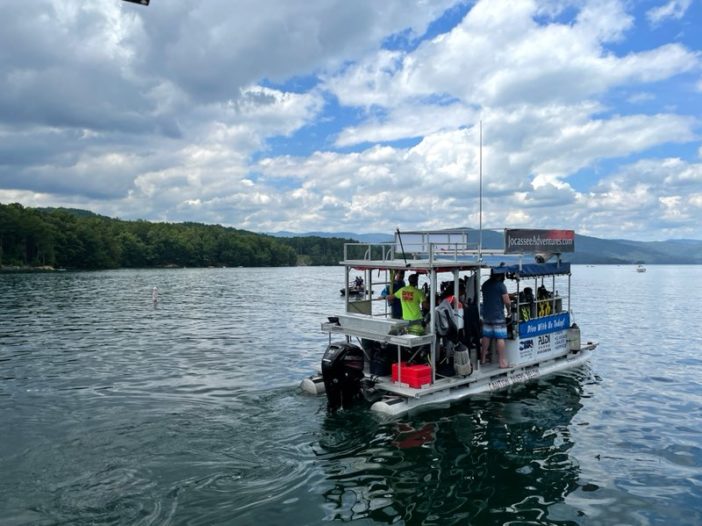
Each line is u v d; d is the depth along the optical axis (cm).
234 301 4169
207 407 1110
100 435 929
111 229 15100
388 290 1364
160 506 665
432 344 1120
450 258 1248
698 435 984
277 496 701
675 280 9138
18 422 1007
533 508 686
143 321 2789
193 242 16312
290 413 1061
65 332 2348
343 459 830
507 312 1295
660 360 1736
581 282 8275
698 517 671
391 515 657
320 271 14000
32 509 653
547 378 1393
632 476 795
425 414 1059
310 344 2000
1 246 10412
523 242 1270
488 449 887
